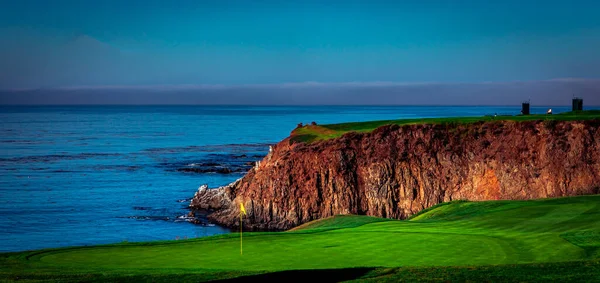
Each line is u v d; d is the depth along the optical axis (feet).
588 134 200.95
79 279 76.79
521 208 135.54
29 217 235.61
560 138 203.31
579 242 93.81
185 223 225.97
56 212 245.86
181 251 98.73
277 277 77.05
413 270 78.13
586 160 197.47
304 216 217.56
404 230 115.75
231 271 81.66
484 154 210.59
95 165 410.31
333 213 215.51
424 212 167.02
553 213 125.49
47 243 193.16
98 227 218.38
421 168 214.48
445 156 214.48
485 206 150.41
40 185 319.06
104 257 94.79
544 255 87.92
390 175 215.10
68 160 440.45
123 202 270.26
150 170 383.24
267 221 221.25
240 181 251.80
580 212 123.85
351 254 94.22
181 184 325.21
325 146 226.99
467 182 209.46
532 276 72.33
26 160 439.22
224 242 105.81
